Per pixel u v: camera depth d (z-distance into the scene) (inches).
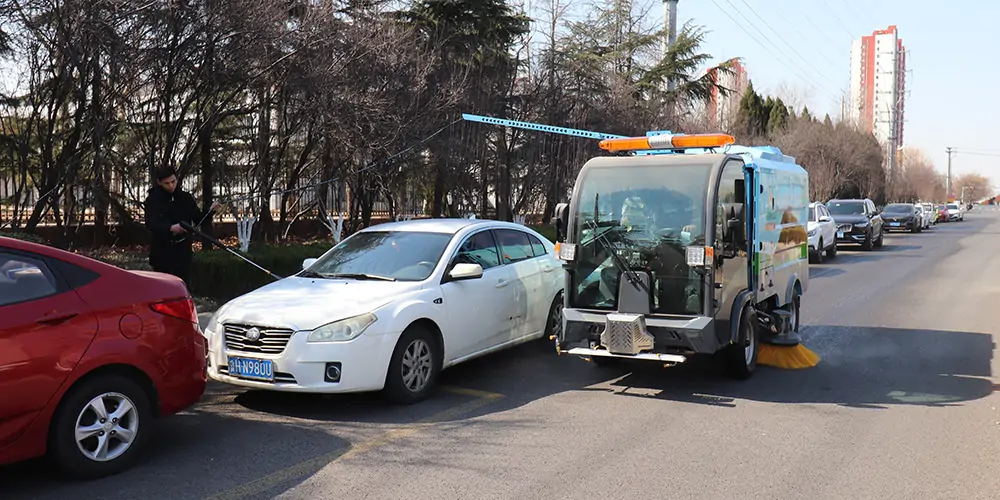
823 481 191.2
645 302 275.1
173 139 465.7
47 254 186.2
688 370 319.0
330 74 459.8
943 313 475.5
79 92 398.0
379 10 557.0
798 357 327.9
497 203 788.0
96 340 186.4
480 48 762.8
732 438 226.1
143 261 463.5
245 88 465.7
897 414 253.1
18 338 173.5
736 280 292.2
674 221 276.4
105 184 472.7
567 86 834.8
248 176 564.7
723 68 1235.2
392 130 511.8
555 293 346.9
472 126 677.9
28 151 437.7
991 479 193.3
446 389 284.5
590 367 322.7
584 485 187.2
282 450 212.5
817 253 834.8
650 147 310.3
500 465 201.5
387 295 260.5
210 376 255.6
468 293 288.0
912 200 3486.7
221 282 428.8
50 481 186.9
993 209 5738.2
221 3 405.1
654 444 220.1
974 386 292.5
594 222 287.3
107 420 190.9
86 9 363.3
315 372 239.5
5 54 387.2
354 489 183.9
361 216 708.0
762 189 318.0
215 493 181.0
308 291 267.1
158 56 401.1
